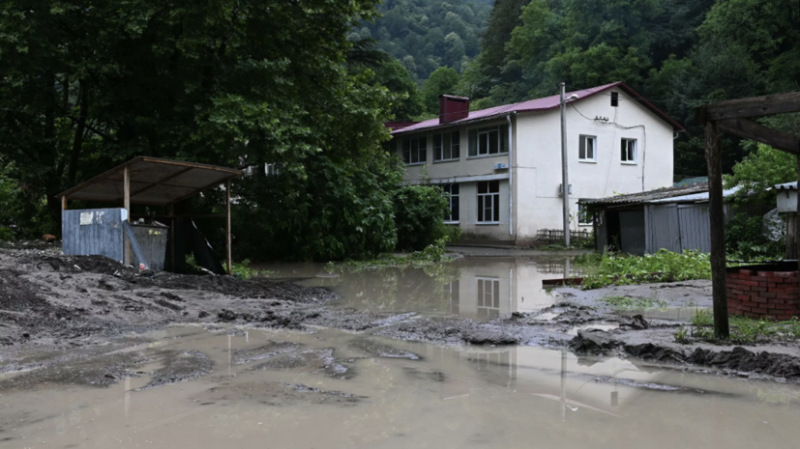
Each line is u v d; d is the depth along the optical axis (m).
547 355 5.76
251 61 15.80
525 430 3.66
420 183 34.47
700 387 4.63
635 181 31.89
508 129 28.92
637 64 43.44
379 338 6.56
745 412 4.02
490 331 6.73
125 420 3.83
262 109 14.61
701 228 17.41
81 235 11.50
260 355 5.70
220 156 14.95
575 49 46.00
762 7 36.94
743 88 36.53
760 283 7.55
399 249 24.81
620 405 4.19
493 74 64.88
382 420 3.85
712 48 39.22
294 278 13.88
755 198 16.89
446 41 95.88
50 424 3.74
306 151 16.62
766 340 5.96
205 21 14.78
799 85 34.09
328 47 18.33
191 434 3.57
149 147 15.67
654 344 5.67
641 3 44.97
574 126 30.11
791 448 3.37
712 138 6.04
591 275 13.49
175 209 14.48
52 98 16.44
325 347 6.09
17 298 7.47
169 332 6.81
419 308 8.98
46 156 17.64
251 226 17.84
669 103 40.72
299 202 18.20
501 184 29.67
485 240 30.59
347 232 19.12
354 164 19.69
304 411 4.03
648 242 19.08
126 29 13.98
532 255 23.20
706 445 3.40
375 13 18.69
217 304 8.74
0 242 16.09
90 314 7.36
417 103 55.59
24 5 14.36
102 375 4.89
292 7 16.64
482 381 4.82
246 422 3.80
